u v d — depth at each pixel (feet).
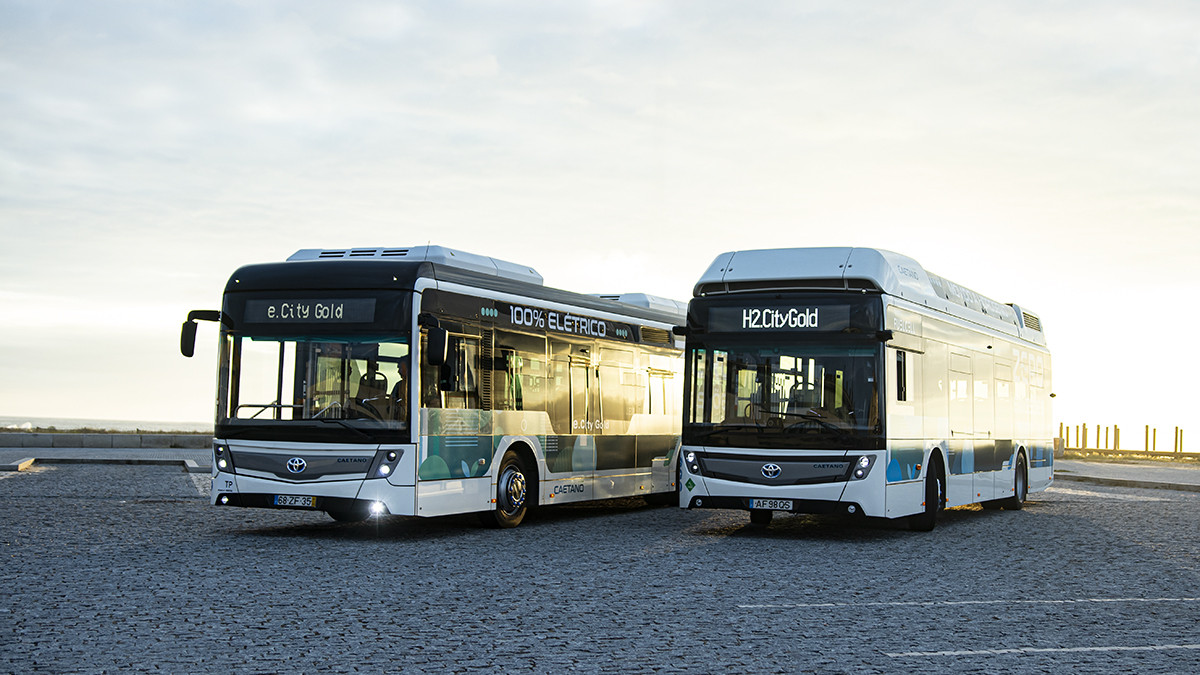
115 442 133.28
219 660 25.08
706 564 43.32
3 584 34.73
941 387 59.41
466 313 52.47
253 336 50.11
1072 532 58.65
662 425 71.87
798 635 29.09
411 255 53.93
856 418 50.78
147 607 31.30
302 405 49.16
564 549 47.65
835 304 51.70
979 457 65.92
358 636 27.91
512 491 56.03
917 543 52.44
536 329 58.39
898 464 52.29
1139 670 25.54
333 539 49.73
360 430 48.24
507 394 55.57
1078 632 30.12
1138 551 49.96
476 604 32.99
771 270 53.16
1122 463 167.22
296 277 50.03
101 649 25.94
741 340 52.80
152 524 53.67
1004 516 69.67
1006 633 29.84
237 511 61.98
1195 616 33.04
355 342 49.03
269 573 38.40
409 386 48.39
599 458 64.03
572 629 29.40
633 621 30.71
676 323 74.79
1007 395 72.74
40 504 61.67
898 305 53.47
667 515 67.36
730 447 52.34
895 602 34.65
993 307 71.82
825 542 52.39
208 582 35.99
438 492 49.75
